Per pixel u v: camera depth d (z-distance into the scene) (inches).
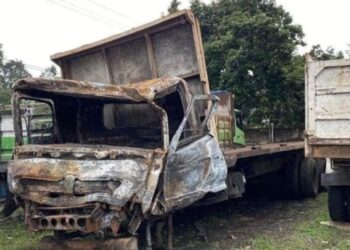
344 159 274.2
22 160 202.5
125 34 280.4
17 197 202.5
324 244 253.8
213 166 234.7
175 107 233.5
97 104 256.7
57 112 251.1
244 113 701.9
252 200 410.9
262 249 243.8
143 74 285.1
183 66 270.1
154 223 218.2
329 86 260.2
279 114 772.6
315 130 264.2
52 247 205.9
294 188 405.4
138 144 248.5
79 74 306.8
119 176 186.1
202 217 328.2
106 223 185.2
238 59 713.6
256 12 778.8
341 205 298.5
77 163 192.5
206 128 244.4
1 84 1455.5
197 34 262.4
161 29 271.7
